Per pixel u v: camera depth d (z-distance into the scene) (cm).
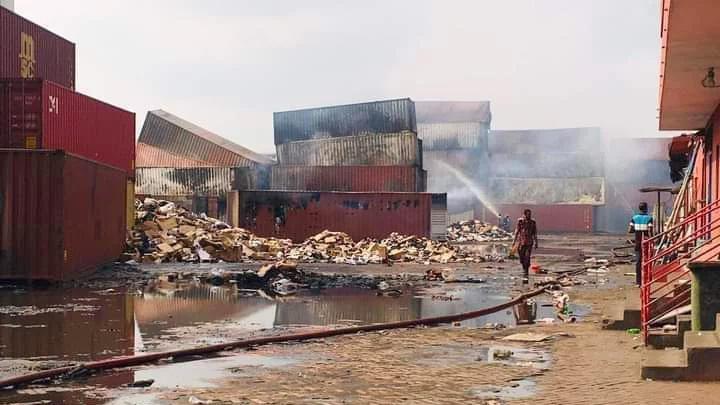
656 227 2873
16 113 2616
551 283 2206
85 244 2227
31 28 3359
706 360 812
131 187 3409
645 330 1047
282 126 7838
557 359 991
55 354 1027
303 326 1330
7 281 2003
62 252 1986
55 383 852
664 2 1043
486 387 816
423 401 753
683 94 1563
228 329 1284
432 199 5516
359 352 1072
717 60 1224
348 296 1884
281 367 954
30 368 926
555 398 748
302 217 4634
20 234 1984
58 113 2758
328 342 1171
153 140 7644
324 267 3017
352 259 3375
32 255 1988
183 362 992
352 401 756
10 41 3158
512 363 966
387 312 1559
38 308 1549
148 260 2967
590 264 3225
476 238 6900
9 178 1980
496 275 2623
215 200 5922
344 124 7469
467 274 2662
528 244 2480
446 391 798
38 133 2619
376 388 819
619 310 1359
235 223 4594
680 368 819
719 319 893
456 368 934
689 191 2459
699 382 809
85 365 913
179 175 6844
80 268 2175
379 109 7269
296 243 4612
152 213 3528
